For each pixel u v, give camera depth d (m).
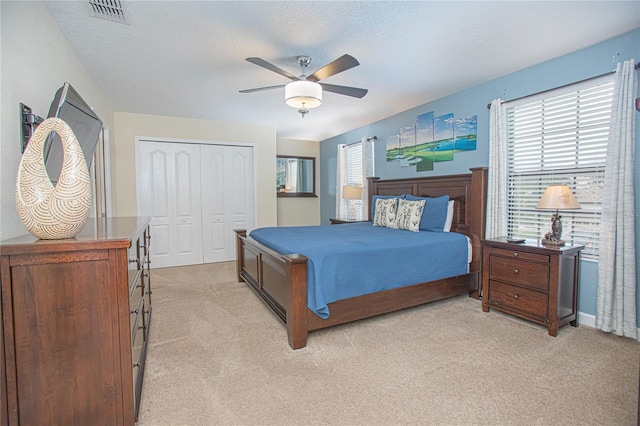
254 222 5.59
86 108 2.15
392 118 4.89
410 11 2.11
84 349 1.34
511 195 3.32
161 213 4.96
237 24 2.26
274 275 2.83
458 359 2.15
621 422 1.54
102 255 1.36
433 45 2.61
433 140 4.18
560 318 2.54
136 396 1.61
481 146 3.58
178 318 2.90
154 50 2.64
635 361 2.11
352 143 5.90
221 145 5.33
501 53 2.77
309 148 7.05
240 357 2.19
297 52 2.69
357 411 1.64
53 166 1.67
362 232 3.57
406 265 2.86
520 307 2.75
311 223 7.11
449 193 3.86
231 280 4.22
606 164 2.51
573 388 1.82
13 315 1.24
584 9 2.11
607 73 2.52
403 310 3.08
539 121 3.05
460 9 2.10
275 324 2.76
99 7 2.03
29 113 1.68
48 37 2.05
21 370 1.25
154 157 4.88
